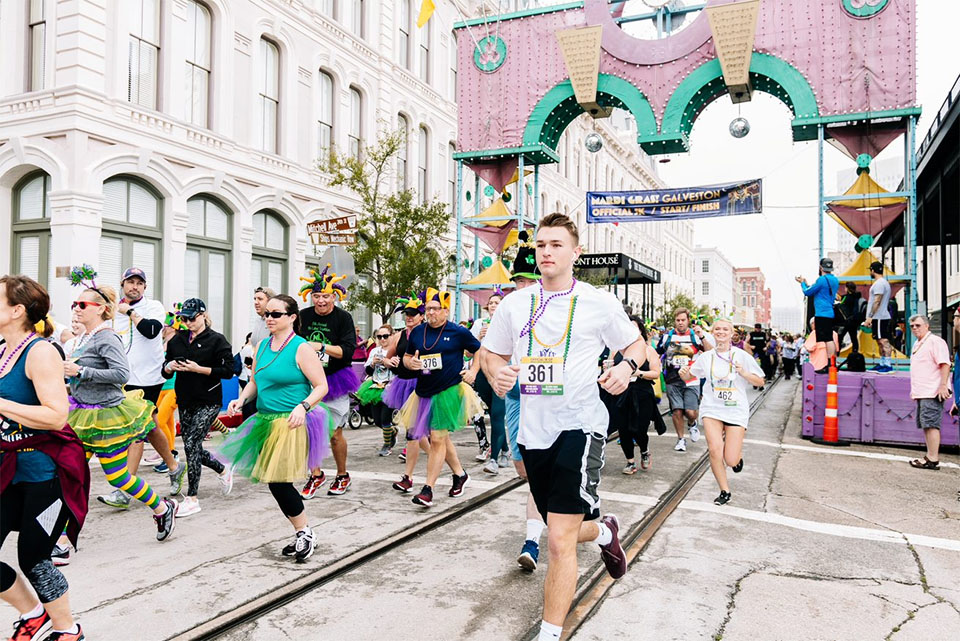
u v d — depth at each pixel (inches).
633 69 499.5
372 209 543.8
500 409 281.7
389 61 743.7
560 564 112.1
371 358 334.0
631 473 284.8
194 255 520.1
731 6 457.4
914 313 423.2
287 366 168.9
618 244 1675.7
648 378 284.7
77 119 418.9
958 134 571.2
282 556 171.9
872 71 430.9
